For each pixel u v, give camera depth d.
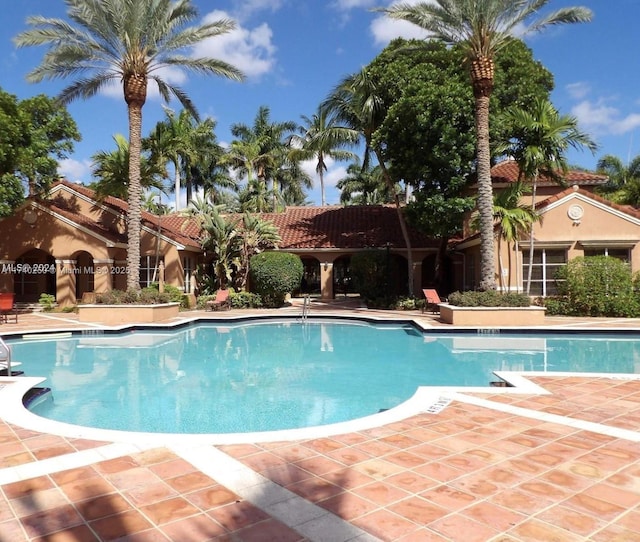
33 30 18.44
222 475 4.48
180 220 32.25
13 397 7.32
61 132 24.48
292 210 33.84
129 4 18.33
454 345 14.40
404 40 23.75
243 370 11.10
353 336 16.52
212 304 23.45
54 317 20.53
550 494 4.09
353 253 27.88
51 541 3.40
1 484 4.32
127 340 15.74
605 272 18.64
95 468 4.65
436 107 19.81
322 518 3.69
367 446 5.22
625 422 6.06
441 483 4.30
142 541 3.38
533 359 12.20
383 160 23.61
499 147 20.16
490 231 17.48
